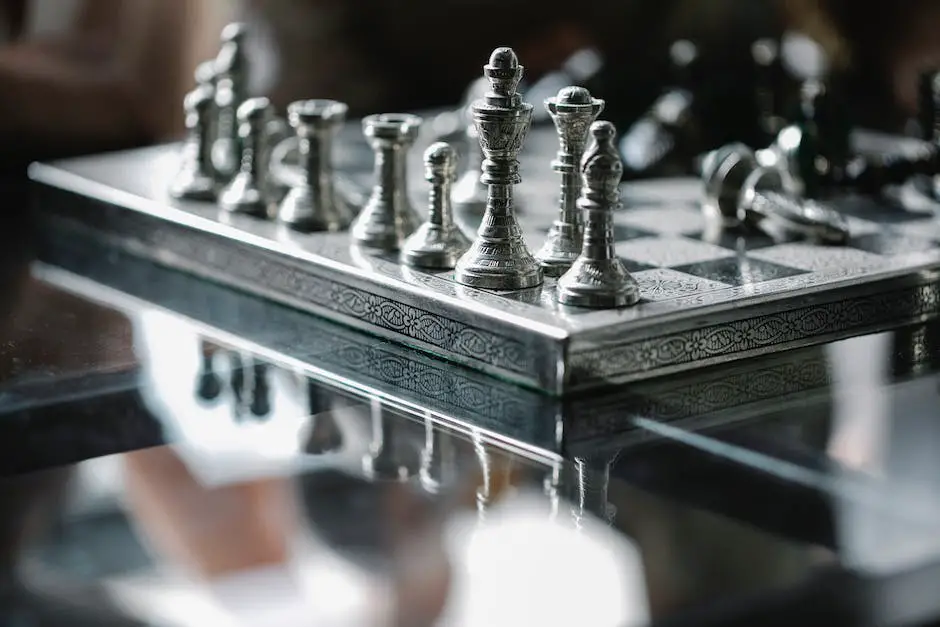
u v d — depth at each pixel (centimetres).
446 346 78
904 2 130
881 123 129
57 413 74
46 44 117
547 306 76
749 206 88
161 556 63
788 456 69
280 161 99
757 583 61
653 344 75
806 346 79
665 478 67
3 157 115
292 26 128
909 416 72
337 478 68
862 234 88
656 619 59
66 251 95
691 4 109
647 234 88
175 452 70
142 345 81
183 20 118
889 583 61
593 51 130
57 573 62
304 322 83
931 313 82
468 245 82
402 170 85
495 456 69
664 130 103
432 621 60
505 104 77
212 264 89
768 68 106
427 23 135
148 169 101
